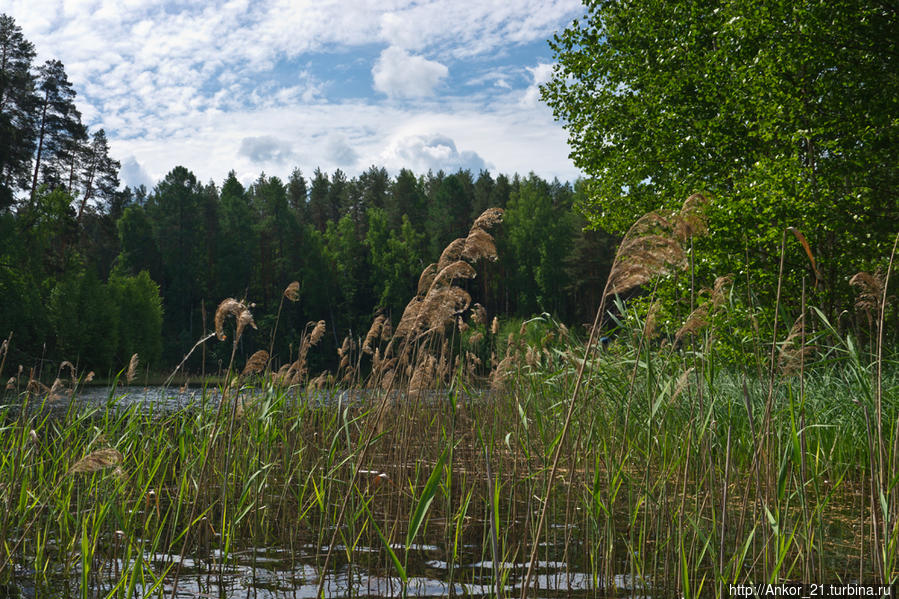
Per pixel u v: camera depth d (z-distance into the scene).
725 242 13.99
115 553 4.61
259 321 66.62
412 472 7.39
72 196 51.22
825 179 13.91
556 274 82.62
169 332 68.88
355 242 85.31
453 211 92.44
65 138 56.66
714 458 5.71
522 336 8.16
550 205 94.38
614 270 3.32
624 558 4.98
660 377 5.71
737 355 8.62
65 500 5.00
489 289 87.19
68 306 41.19
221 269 74.25
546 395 7.84
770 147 15.79
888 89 13.38
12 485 5.00
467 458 7.83
